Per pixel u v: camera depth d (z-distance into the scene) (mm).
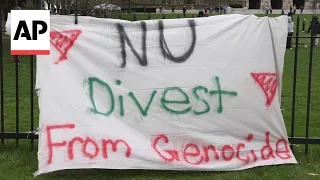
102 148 4508
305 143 5059
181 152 4680
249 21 4824
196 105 4715
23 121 7016
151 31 4695
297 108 8391
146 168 4527
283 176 4555
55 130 4477
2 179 4438
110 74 4633
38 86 4512
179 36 4723
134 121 4648
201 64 4727
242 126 4820
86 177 4559
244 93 4797
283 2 93438
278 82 4949
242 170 4730
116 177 4566
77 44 4598
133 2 56438
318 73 13625
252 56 4812
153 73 4672
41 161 4402
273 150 4930
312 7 82000
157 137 4664
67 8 19953
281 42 4895
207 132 4746
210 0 75000
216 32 4762
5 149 5215
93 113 4566
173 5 67375
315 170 4746
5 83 10844
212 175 4605
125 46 4652
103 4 27484
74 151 4469
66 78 4555
